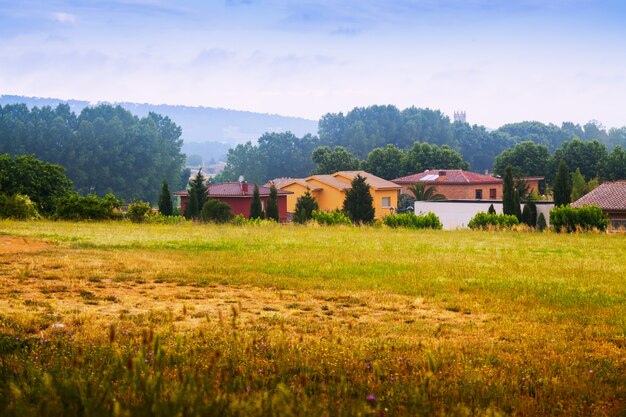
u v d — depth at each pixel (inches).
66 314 433.7
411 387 272.2
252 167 6786.4
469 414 244.1
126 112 6471.5
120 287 560.4
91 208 1485.0
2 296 487.8
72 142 5502.0
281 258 789.9
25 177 1708.9
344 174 2881.4
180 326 412.8
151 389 211.9
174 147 6289.4
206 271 666.8
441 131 7431.1
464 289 604.1
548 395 285.0
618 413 258.7
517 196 1827.0
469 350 370.3
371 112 7623.0
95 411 196.1
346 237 1147.3
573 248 1029.8
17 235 952.3
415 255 861.2
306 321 450.0
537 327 453.4
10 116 6082.7
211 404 201.5
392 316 482.6
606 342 410.6
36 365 285.1
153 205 5772.6
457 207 2001.7
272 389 260.4
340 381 285.1
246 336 372.5
